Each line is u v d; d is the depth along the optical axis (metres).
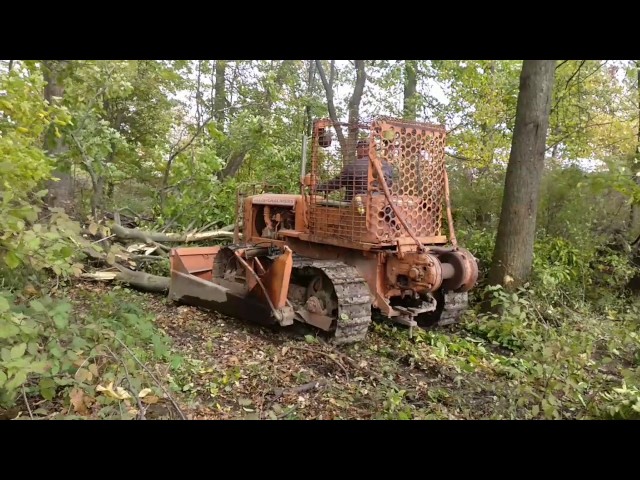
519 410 3.81
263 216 7.02
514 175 6.62
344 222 5.56
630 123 10.34
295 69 14.02
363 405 3.85
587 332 5.43
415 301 5.80
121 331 3.84
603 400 3.90
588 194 8.02
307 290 5.73
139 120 12.54
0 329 2.50
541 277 6.71
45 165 4.42
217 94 13.07
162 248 8.31
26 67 4.00
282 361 4.69
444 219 8.47
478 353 5.16
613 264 7.92
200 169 8.24
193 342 5.09
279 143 10.60
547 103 6.52
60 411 3.12
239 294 5.70
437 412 3.66
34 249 2.79
